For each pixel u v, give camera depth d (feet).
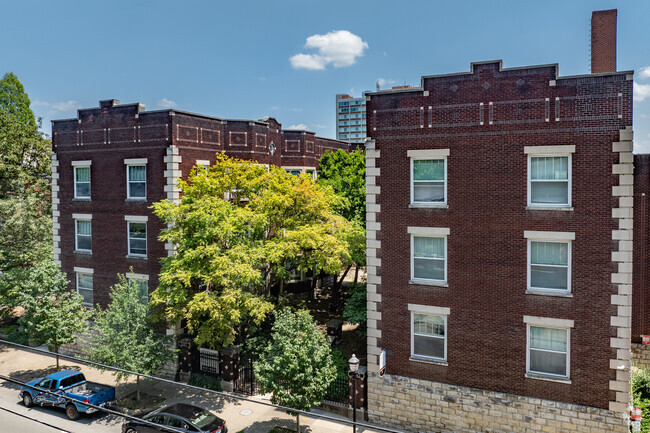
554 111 54.65
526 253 56.70
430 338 62.18
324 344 63.00
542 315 56.24
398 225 62.44
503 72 56.65
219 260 64.44
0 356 94.58
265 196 75.05
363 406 65.57
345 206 91.61
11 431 63.93
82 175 89.40
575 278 54.70
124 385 78.79
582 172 53.98
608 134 52.70
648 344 70.49
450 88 59.16
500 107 57.00
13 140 116.88
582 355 54.80
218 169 78.79
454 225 59.77
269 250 71.61
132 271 81.00
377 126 62.80
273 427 63.82
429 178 61.21
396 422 63.77
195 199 70.74
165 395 74.54
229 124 90.89
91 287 90.02
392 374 63.87
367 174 63.52
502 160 57.21
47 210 113.50
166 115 79.61
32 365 89.56
